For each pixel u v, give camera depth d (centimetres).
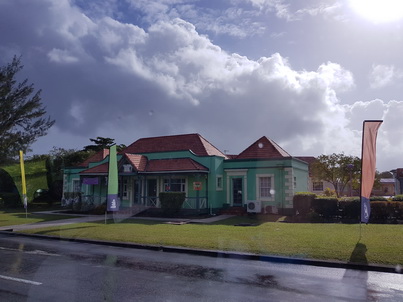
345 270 810
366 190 1202
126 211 2316
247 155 2389
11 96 2491
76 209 2520
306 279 724
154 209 2291
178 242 1142
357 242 1077
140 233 1365
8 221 1934
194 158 2373
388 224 1580
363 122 1215
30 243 1249
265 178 2259
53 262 895
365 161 1205
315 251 960
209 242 1133
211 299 581
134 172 2364
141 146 2727
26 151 2636
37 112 2606
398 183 3991
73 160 3528
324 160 3550
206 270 804
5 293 612
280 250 985
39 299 578
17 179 3219
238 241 1141
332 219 1828
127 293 614
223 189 2378
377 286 672
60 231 1484
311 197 1917
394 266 802
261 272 787
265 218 1978
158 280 708
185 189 2373
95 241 1231
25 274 757
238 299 582
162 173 2330
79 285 667
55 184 3338
